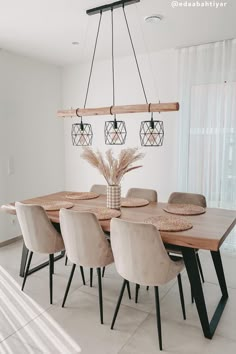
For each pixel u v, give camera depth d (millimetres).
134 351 1936
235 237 3566
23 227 2580
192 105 3688
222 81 3463
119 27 2980
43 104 4426
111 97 4316
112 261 2271
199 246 1815
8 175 3920
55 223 2809
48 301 2533
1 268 3201
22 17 2717
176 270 2018
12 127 3934
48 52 3854
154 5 2473
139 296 2631
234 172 3506
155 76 3936
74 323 2232
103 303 2510
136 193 3266
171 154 3941
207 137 3635
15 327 2184
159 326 1962
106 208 2666
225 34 3201
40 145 4414
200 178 3723
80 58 4168
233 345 1992
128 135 4246
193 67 3617
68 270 3154
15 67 3920
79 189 4848
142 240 1857
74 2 2418
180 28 3012
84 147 2848
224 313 2363
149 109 2455
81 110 2807
